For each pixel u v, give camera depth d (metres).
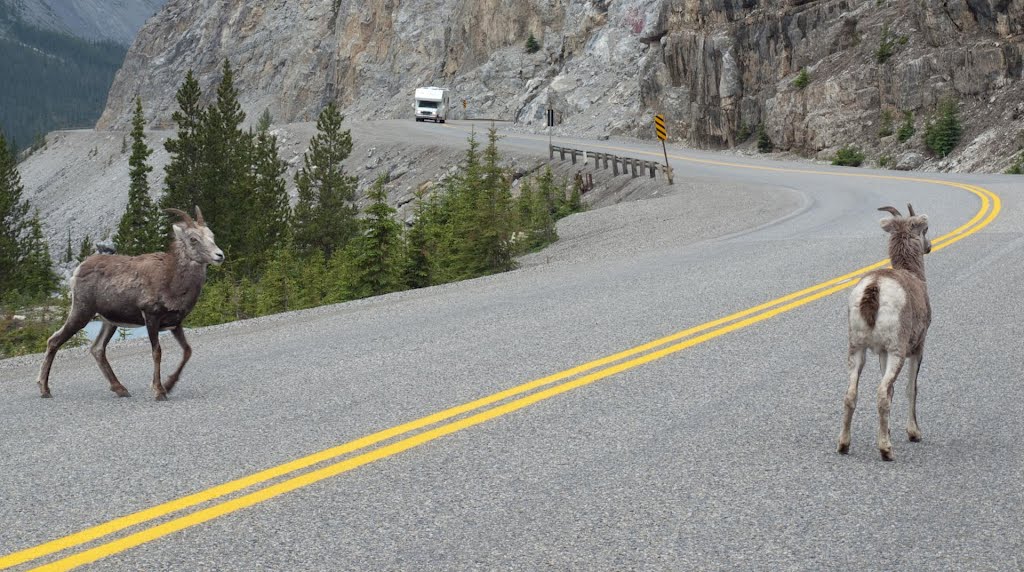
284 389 8.09
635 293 12.96
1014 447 6.13
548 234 28.20
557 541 4.68
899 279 6.02
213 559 4.48
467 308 12.45
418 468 5.82
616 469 5.77
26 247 54.00
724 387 7.80
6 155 55.72
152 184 126.50
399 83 126.38
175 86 189.50
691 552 4.54
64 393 8.30
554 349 9.43
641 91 64.19
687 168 43.94
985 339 9.32
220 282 34.06
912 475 5.64
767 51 52.75
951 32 42.78
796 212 24.67
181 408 7.50
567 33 87.94
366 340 10.38
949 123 40.12
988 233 17.23
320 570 4.35
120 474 5.76
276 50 168.88
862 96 45.72
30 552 4.57
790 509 5.09
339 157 58.62
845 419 6.06
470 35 110.75
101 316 8.00
